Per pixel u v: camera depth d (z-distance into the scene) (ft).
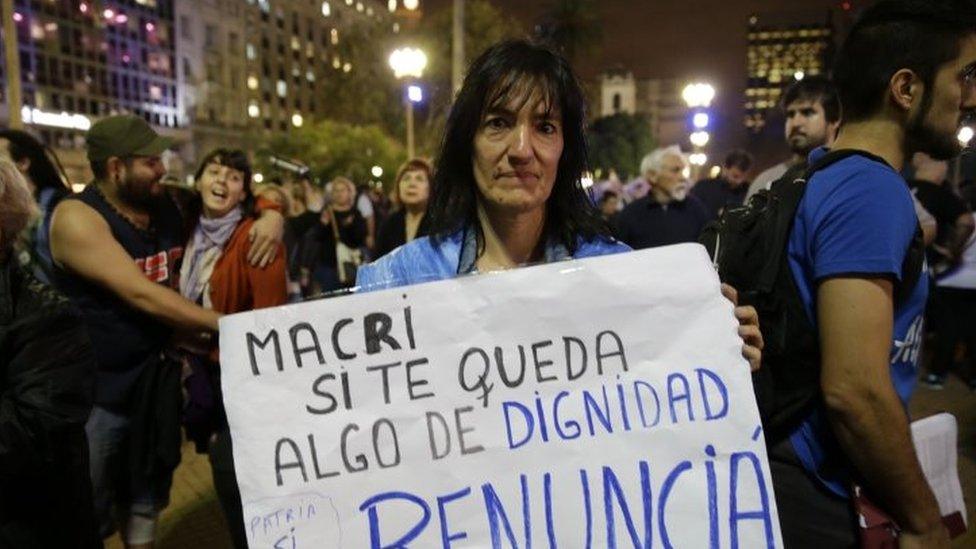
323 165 146.41
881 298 4.02
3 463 4.90
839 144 4.83
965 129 4.53
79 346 5.26
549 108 4.52
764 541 4.00
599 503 4.04
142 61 206.18
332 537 3.97
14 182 5.03
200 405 8.61
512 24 118.62
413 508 4.01
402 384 4.11
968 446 13.80
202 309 8.14
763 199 4.93
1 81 158.51
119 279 7.64
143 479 8.21
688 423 4.11
